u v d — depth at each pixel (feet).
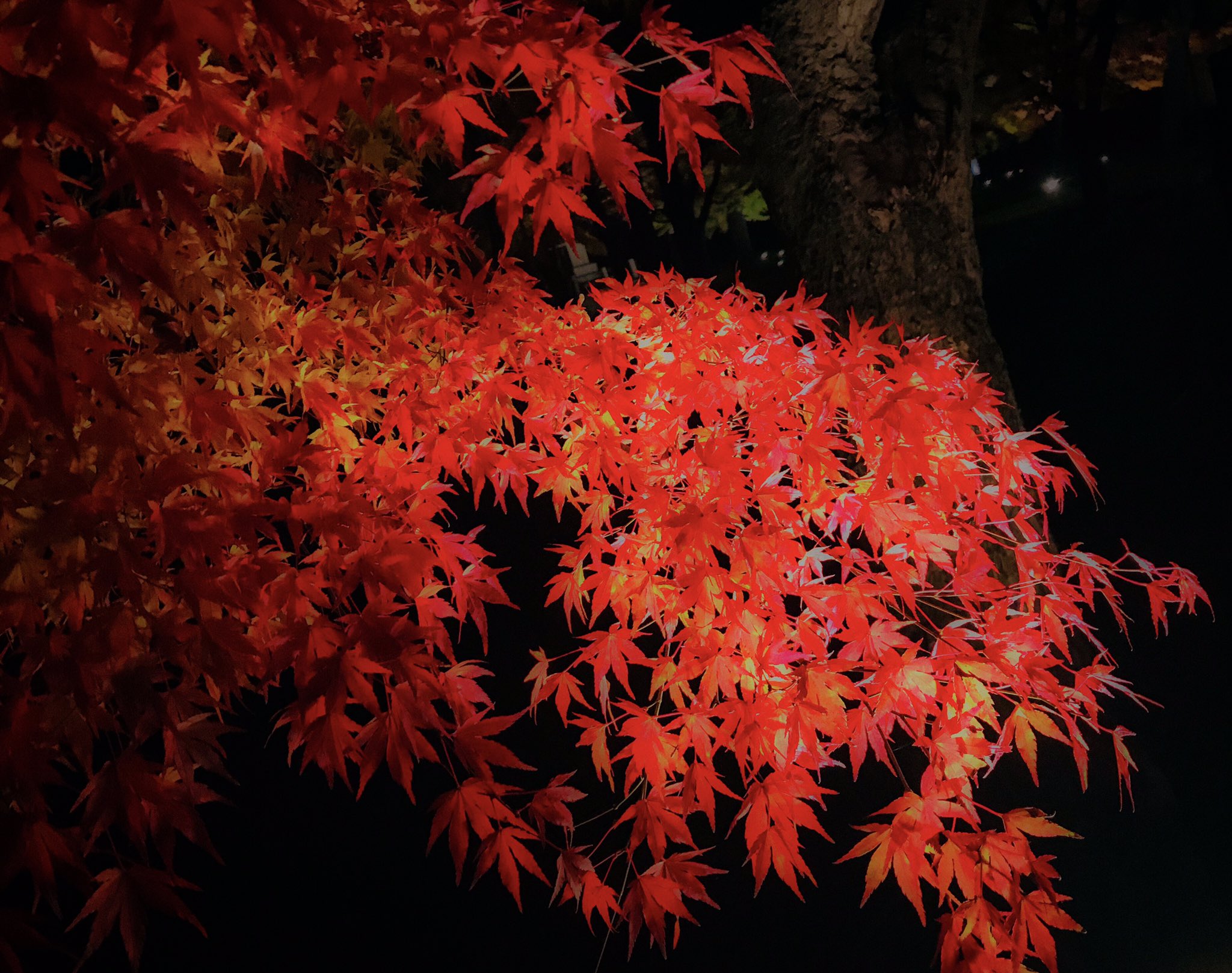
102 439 5.38
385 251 9.25
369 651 5.35
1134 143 78.13
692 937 17.87
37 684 8.86
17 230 4.03
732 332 8.37
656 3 17.57
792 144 15.11
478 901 19.77
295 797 22.99
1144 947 15.47
